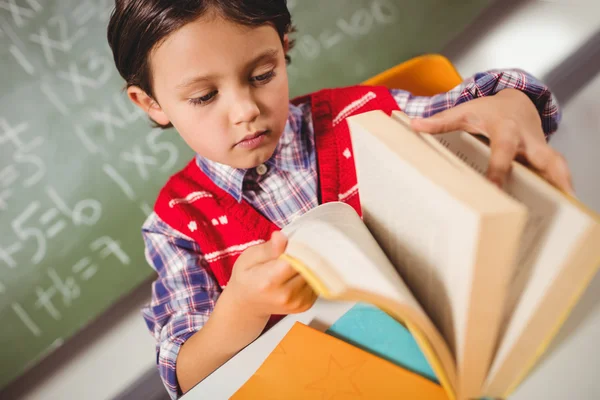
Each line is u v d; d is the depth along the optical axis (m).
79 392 1.16
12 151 1.13
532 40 1.39
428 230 0.30
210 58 0.46
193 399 0.43
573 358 0.36
